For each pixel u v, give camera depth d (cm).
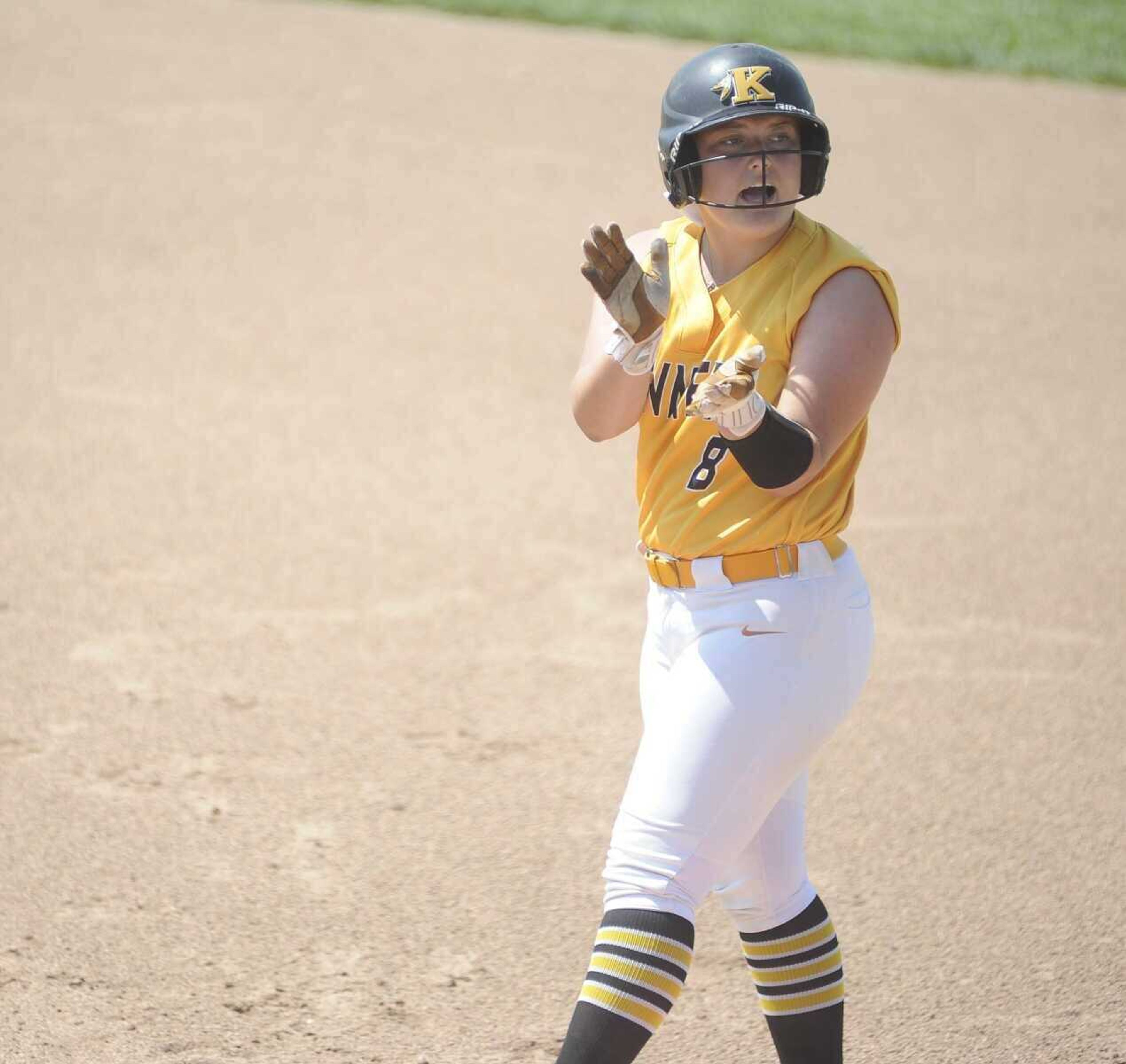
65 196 3991
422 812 1653
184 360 3058
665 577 1065
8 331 3153
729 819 1009
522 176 4322
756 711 1007
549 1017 1317
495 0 6175
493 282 3572
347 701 1888
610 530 2436
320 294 3456
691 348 1040
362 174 4284
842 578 1050
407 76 5241
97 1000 1312
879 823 1656
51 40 5391
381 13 6022
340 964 1384
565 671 1989
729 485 1031
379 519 2431
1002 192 4428
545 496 2553
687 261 1060
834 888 1533
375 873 1534
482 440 2772
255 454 2656
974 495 2617
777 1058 1271
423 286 3531
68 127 4528
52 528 2336
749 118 1003
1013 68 5694
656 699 1078
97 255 3619
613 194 4184
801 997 1106
